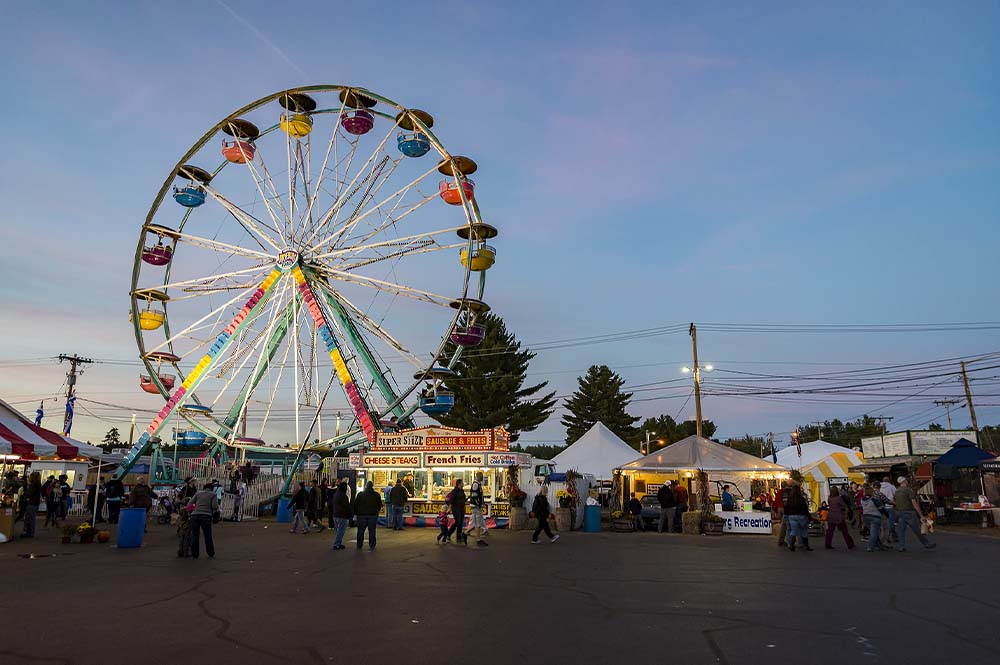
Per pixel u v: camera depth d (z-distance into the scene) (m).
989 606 8.34
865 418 94.50
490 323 59.00
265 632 6.70
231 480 27.70
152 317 29.92
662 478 30.42
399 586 9.68
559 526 22.69
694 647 6.17
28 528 17.11
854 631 6.86
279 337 31.03
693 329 37.78
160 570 11.32
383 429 28.12
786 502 16.09
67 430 46.31
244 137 30.03
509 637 6.52
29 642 6.30
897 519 16.08
